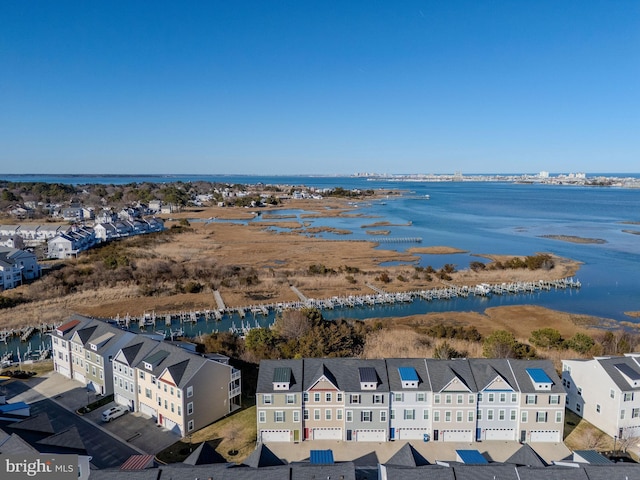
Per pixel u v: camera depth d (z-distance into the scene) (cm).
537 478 3155
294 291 9894
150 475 3159
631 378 4456
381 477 3375
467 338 6988
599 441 4466
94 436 4512
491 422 4497
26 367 6184
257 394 4412
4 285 9175
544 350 6462
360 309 9031
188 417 4528
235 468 3225
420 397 4484
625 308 8956
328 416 4509
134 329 7719
